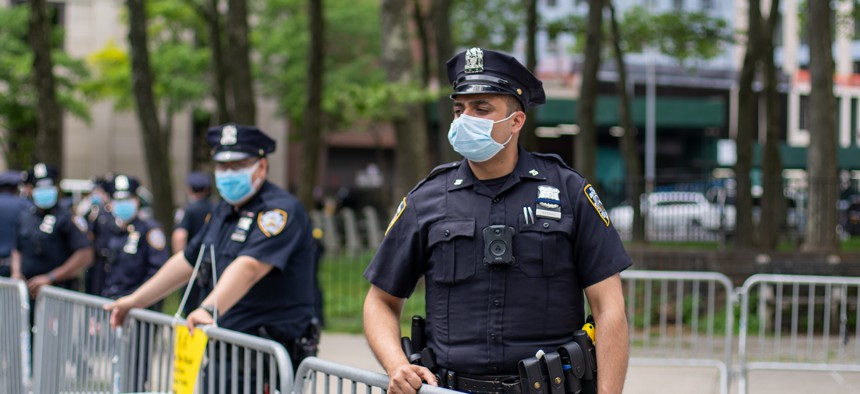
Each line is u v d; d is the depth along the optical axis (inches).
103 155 1321.4
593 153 585.0
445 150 532.1
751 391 298.2
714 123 1510.8
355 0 1189.7
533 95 122.5
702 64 1563.7
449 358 120.9
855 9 593.3
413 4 724.0
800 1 713.6
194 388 166.4
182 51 1002.7
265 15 1144.2
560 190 121.0
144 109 530.9
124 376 192.1
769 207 514.0
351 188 1640.0
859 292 314.3
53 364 232.2
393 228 127.7
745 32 706.8
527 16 579.2
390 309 129.8
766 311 363.6
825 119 493.0
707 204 495.5
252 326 182.4
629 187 515.5
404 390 117.9
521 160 123.6
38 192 315.6
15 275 325.4
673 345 344.5
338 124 1103.0
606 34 773.3
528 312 118.4
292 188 1429.6
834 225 476.1
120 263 306.0
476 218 120.7
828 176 493.0
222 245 185.9
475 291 119.8
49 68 463.2
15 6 1141.1
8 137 1122.0
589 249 119.9
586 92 582.6
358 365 351.3
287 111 1201.4
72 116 1275.8
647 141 1496.1
